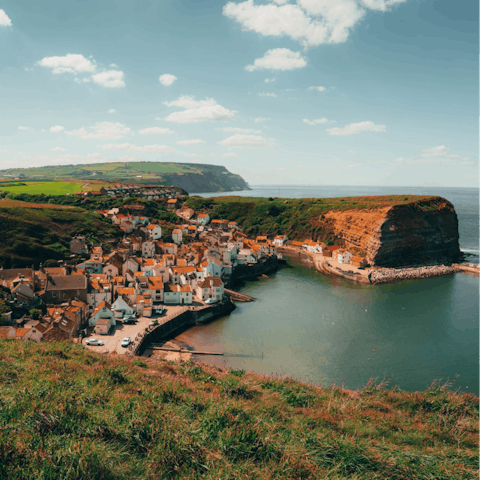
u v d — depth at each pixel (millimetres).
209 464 12164
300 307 95312
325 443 14438
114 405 16797
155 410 16203
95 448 11477
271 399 23781
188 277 96312
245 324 82438
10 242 100250
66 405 14898
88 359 28922
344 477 12312
